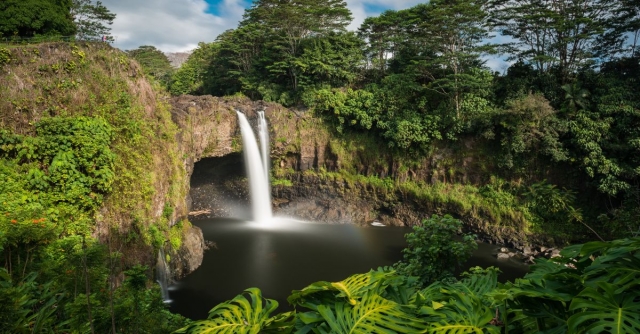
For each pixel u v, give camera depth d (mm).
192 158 23891
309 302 2814
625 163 21719
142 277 5930
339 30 35875
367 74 35250
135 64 17562
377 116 28984
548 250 22703
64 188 11836
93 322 4441
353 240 24875
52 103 13430
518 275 20047
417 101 28609
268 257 21188
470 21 26188
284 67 33750
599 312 2141
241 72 37438
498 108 25562
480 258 22531
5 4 18453
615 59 26250
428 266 6973
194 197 31422
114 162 13367
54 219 10898
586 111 23266
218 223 28641
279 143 30375
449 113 26750
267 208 30750
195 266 19000
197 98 28062
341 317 2512
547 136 23391
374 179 30062
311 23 33844
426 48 29312
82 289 5348
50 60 13945
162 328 5594
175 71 56156
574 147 23359
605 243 2562
